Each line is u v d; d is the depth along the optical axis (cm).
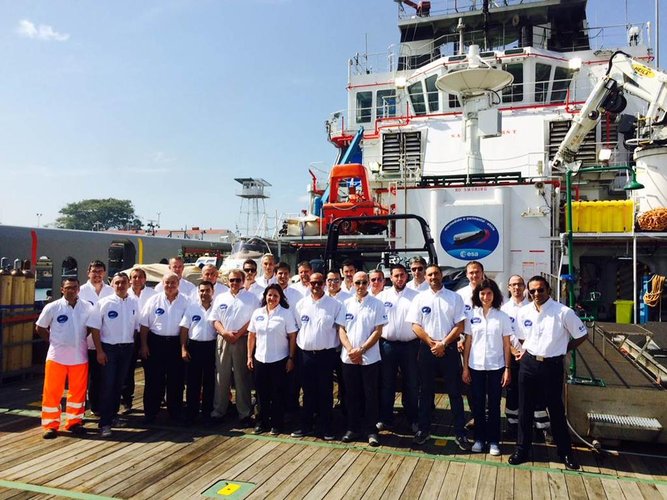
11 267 966
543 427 496
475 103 1102
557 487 400
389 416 543
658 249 1037
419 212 937
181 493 391
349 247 1178
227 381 575
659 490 395
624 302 1048
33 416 592
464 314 489
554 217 892
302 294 607
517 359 464
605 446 481
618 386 484
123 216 9850
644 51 1550
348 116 1792
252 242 1156
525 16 1750
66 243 1111
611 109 1039
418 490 396
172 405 576
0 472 429
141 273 638
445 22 1806
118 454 471
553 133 1349
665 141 1052
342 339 507
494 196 898
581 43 1745
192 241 1723
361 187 1258
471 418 585
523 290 505
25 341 755
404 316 532
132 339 551
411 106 1591
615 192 1352
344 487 401
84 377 538
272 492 392
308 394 521
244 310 559
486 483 407
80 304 541
